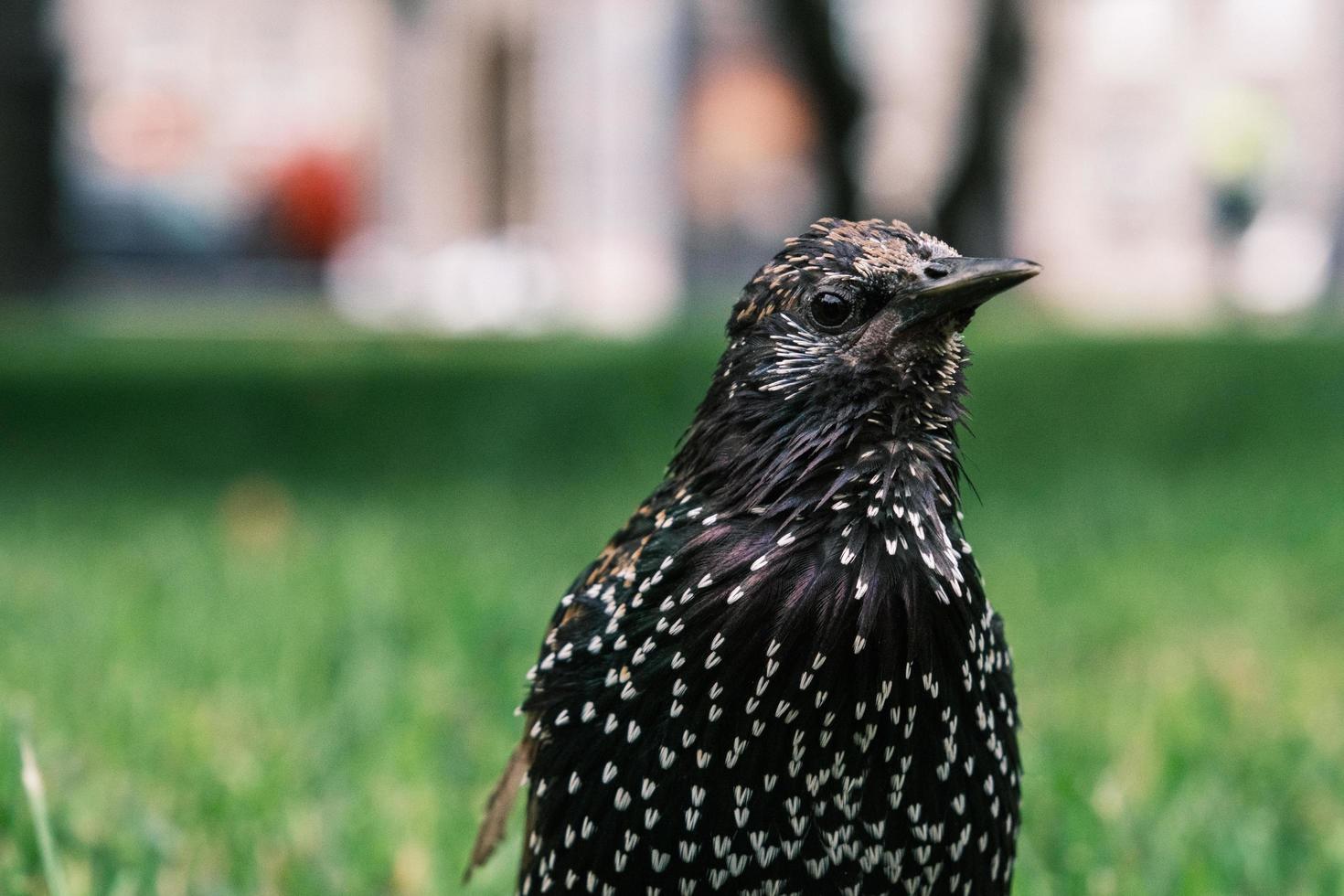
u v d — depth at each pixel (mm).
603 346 18156
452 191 43188
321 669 6844
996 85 24547
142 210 44031
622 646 3416
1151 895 4781
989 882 3555
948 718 3361
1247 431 13406
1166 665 7242
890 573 3326
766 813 3314
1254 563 9117
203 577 8734
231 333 25625
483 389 15789
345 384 16344
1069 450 13227
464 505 11820
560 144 39594
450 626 7391
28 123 25734
